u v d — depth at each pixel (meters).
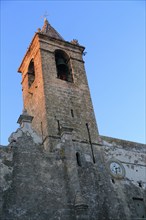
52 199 23.62
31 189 23.34
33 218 22.02
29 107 34.84
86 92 35.12
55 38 37.78
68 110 31.77
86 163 28.30
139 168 33.59
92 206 25.39
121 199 29.14
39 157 25.50
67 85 34.06
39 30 38.88
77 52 38.88
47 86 32.47
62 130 28.30
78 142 29.66
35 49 37.06
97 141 31.09
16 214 21.62
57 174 25.30
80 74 36.56
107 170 30.78
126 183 31.09
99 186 27.20
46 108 30.39
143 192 31.52
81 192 25.69
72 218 23.28
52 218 22.66
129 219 27.91
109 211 26.11
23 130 26.39
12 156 24.34
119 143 34.56
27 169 24.25
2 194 22.03
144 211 30.05
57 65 37.09
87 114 32.94
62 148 27.12
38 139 26.62
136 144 36.22
